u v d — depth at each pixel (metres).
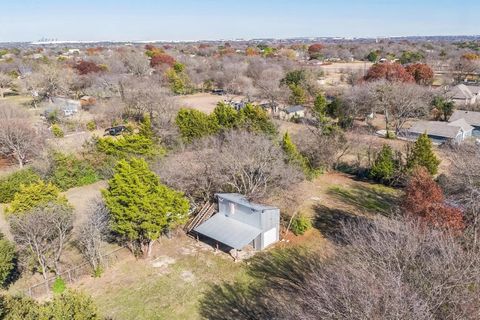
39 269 22.12
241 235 24.30
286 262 23.56
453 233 18.33
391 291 12.06
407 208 23.34
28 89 73.19
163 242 26.12
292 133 48.09
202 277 22.28
